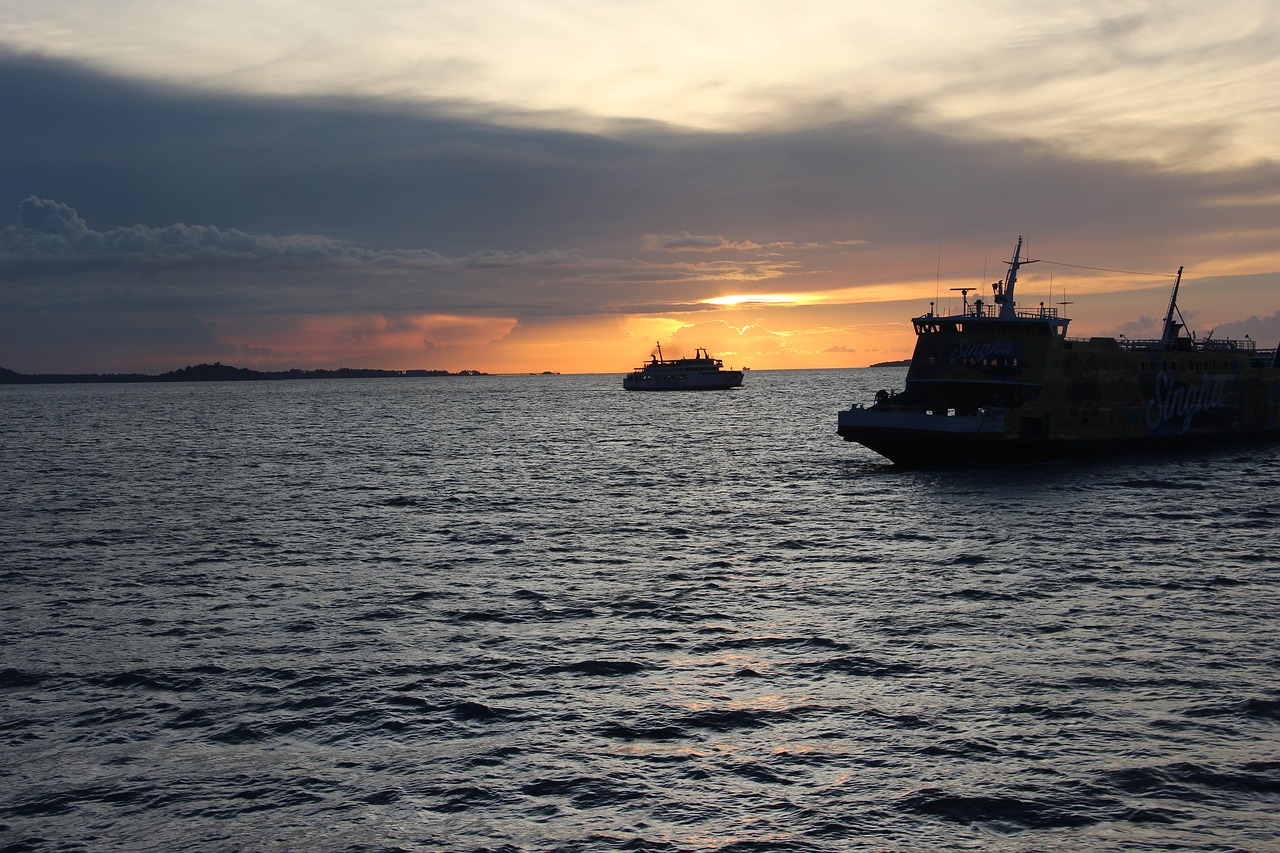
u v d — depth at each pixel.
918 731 25.42
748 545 50.12
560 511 62.84
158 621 36.59
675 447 110.25
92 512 64.06
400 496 70.75
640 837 20.75
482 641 33.72
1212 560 44.06
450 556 48.34
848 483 72.50
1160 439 84.06
